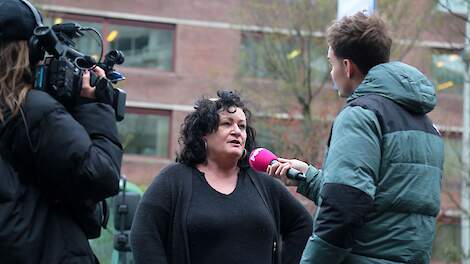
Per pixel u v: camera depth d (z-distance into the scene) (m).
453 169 19.92
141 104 30.78
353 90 4.31
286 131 20.58
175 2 31.38
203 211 4.69
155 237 4.66
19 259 3.32
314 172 4.52
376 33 4.17
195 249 4.64
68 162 3.37
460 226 24.64
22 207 3.38
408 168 3.95
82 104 3.57
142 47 31.08
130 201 7.20
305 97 22.28
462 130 23.89
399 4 20.39
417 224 3.96
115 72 3.78
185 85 31.17
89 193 3.43
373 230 3.91
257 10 23.62
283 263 5.02
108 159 3.47
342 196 3.78
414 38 20.38
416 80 4.09
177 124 30.95
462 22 16.19
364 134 3.89
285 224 5.09
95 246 8.00
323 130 19.98
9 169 3.39
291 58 22.98
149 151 30.77
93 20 30.44
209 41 31.38
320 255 3.85
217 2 31.53
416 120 4.07
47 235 3.43
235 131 4.91
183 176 4.84
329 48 4.38
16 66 3.51
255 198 4.88
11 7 3.54
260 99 22.59
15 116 3.42
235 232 4.68
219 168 4.93
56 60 3.53
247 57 24.39
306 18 22.86
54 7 28.11
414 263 3.94
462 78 25.38
